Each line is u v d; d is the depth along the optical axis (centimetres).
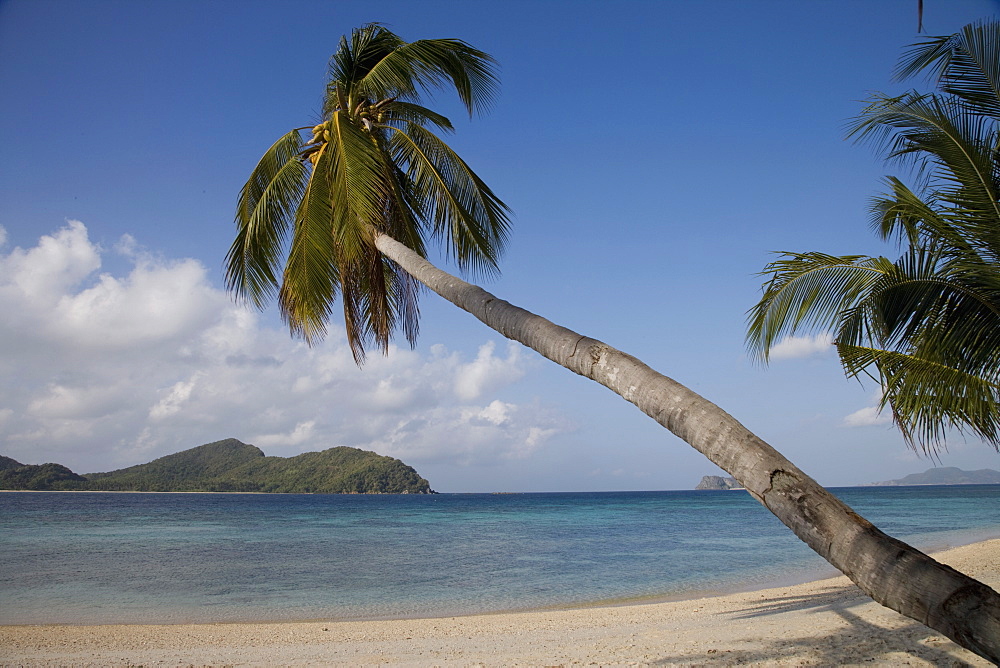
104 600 1661
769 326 739
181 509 8375
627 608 1402
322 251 814
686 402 363
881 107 656
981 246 627
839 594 1317
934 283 638
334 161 798
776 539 3391
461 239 957
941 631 245
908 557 264
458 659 893
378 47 970
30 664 927
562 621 1239
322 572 2186
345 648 1017
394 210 895
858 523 286
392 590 1822
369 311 888
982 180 609
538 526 4934
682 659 808
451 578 2044
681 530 4288
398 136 921
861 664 715
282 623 1343
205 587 1869
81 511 7312
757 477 315
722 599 1449
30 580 1995
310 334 866
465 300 580
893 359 715
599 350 432
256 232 916
